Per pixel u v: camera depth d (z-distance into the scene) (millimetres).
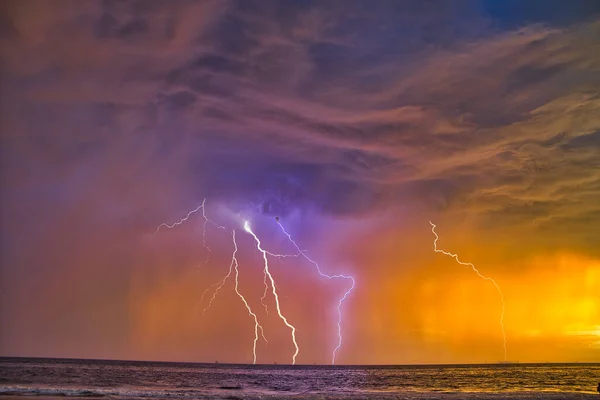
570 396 36875
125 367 80125
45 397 29375
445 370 95062
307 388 46531
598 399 34281
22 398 28219
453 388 48312
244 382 53812
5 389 32906
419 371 89812
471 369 102688
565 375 73875
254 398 33031
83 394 32438
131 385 43062
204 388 43062
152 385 44406
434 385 52344
